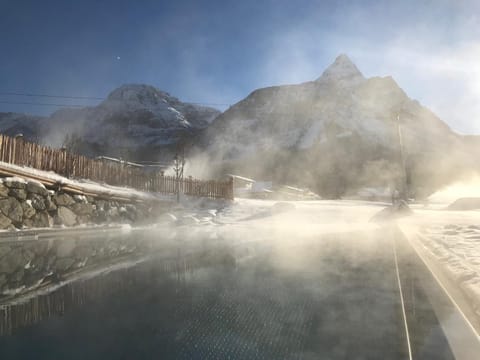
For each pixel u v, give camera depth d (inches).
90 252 269.1
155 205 649.0
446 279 158.2
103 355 85.4
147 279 171.3
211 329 101.8
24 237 370.3
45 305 127.3
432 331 97.6
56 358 82.9
